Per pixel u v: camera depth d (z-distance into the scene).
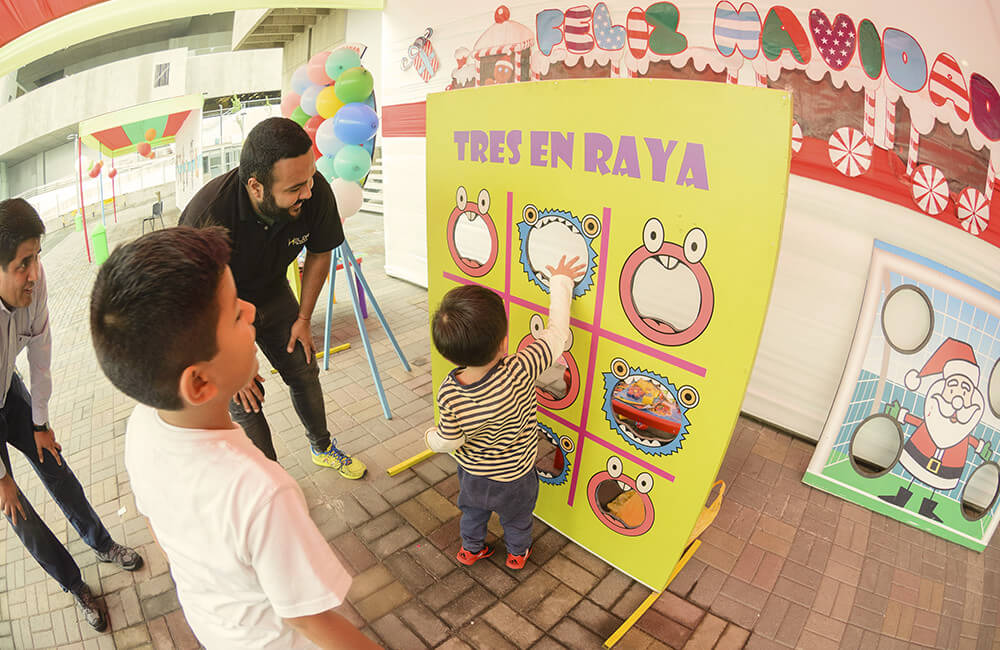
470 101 2.15
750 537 2.55
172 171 9.77
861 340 2.74
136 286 0.75
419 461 3.06
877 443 2.81
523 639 2.11
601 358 2.09
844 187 2.67
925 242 2.52
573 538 2.51
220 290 0.82
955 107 2.26
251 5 4.01
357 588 2.33
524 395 1.90
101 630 2.20
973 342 2.46
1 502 1.90
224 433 0.90
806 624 2.16
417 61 4.57
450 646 2.09
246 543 0.85
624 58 3.22
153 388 0.80
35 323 1.90
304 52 9.38
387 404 3.46
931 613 2.22
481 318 1.73
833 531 2.59
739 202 1.55
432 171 2.41
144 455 0.90
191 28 11.74
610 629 2.14
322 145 3.58
